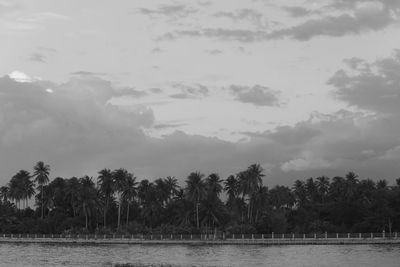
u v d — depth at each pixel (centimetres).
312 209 19700
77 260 10250
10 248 14088
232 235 15375
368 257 9969
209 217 18788
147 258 10562
